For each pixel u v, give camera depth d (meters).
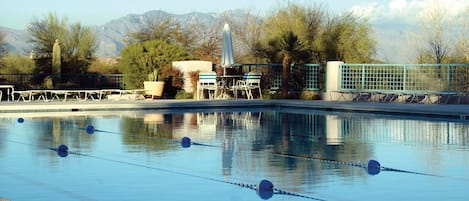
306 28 35.78
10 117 18.41
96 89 29.08
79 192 7.32
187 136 13.23
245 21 42.06
